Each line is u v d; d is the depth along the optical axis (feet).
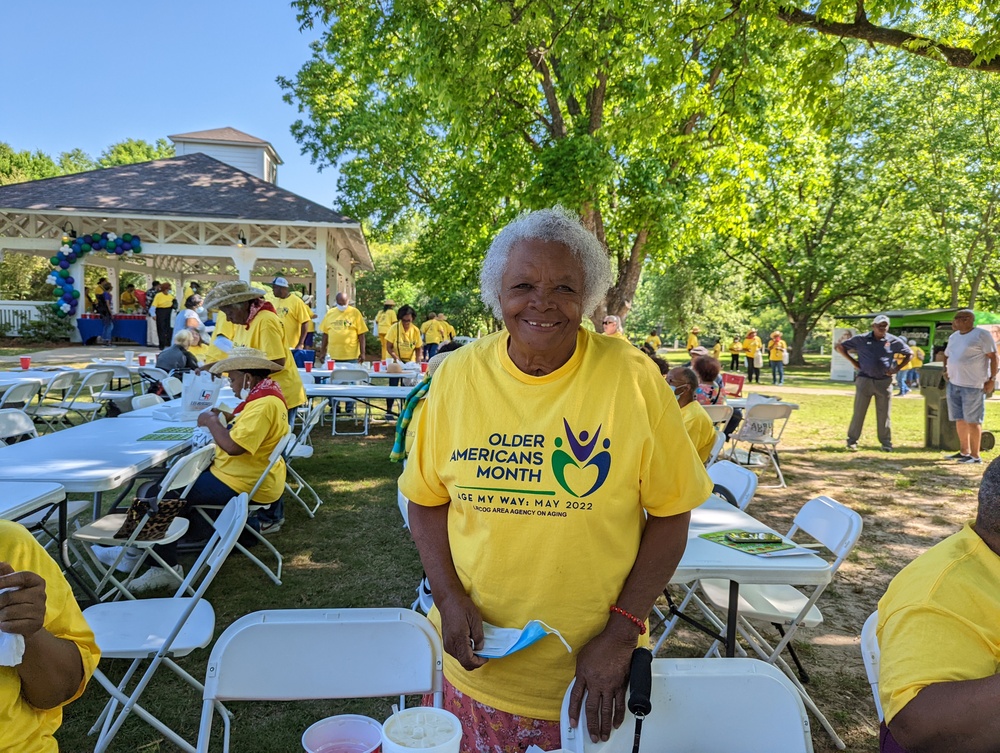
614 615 5.13
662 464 5.16
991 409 47.29
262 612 5.82
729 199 43.04
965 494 22.68
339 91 72.79
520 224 5.19
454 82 27.48
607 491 4.95
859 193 86.43
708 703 5.15
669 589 13.71
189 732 9.24
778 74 34.65
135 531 11.66
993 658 4.35
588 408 4.99
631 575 5.25
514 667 5.34
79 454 13.10
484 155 47.34
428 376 6.57
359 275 122.42
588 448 4.95
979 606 4.44
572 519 4.95
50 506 12.55
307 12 42.14
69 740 9.02
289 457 19.47
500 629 5.21
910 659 4.43
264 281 88.89
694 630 12.50
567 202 38.58
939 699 4.22
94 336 62.28
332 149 75.25
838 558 9.13
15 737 4.70
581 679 4.99
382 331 45.85
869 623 6.21
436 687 5.82
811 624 9.94
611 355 5.20
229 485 14.10
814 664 11.41
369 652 5.82
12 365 44.80
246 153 102.06
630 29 31.30
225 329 22.13
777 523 19.21
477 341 5.65
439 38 26.27
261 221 60.34
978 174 77.36
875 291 93.45
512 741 5.40
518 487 5.01
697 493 5.25
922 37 18.65
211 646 11.56
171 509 12.21
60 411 26.32
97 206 59.47
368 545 16.58
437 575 5.53
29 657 4.64
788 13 19.95
